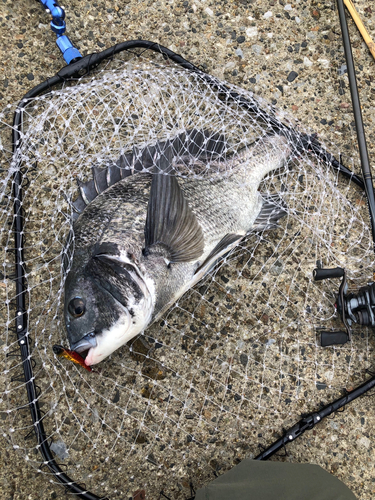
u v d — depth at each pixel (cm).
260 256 64
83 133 64
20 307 57
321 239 65
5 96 64
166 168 58
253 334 62
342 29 66
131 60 66
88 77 65
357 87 68
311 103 69
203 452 59
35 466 56
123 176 59
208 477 58
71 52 62
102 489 57
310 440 60
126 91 65
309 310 63
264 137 63
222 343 62
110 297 52
